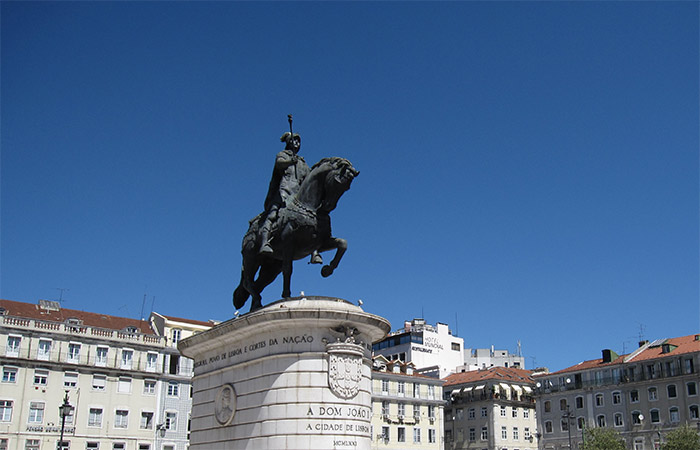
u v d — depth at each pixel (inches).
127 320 1653.5
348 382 341.4
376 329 362.6
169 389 1550.2
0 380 1353.3
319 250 393.7
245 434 347.6
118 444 1449.3
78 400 1427.2
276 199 389.4
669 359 1707.7
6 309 1472.7
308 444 327.6
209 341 388.2
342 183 373.4
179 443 1528.1
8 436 1332.4
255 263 401.1
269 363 346.9
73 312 1598.2
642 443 1702.8
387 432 1713.8
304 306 349.4
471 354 2790.4
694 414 1626.5
